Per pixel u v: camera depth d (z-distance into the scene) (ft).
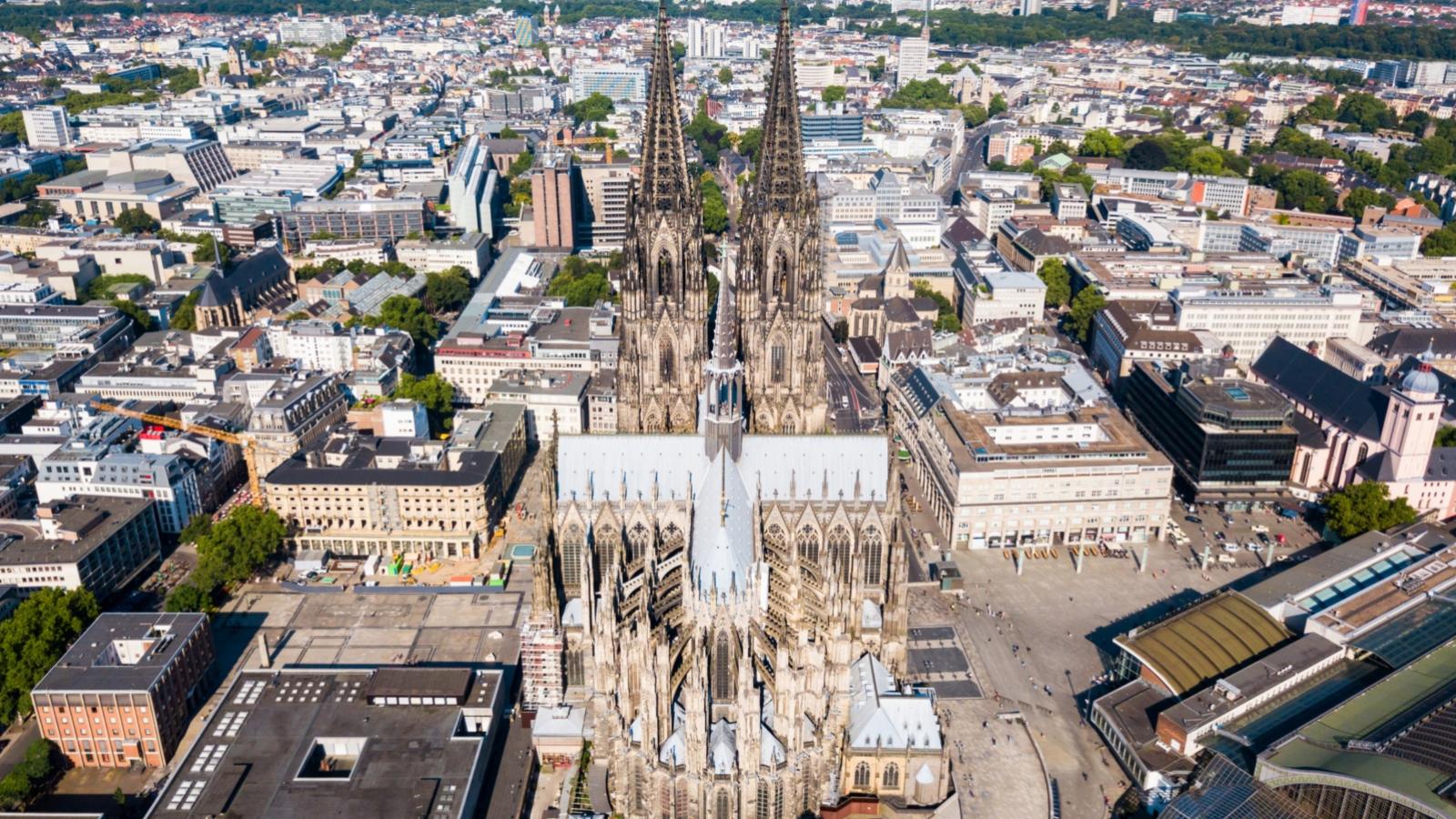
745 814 650.43
